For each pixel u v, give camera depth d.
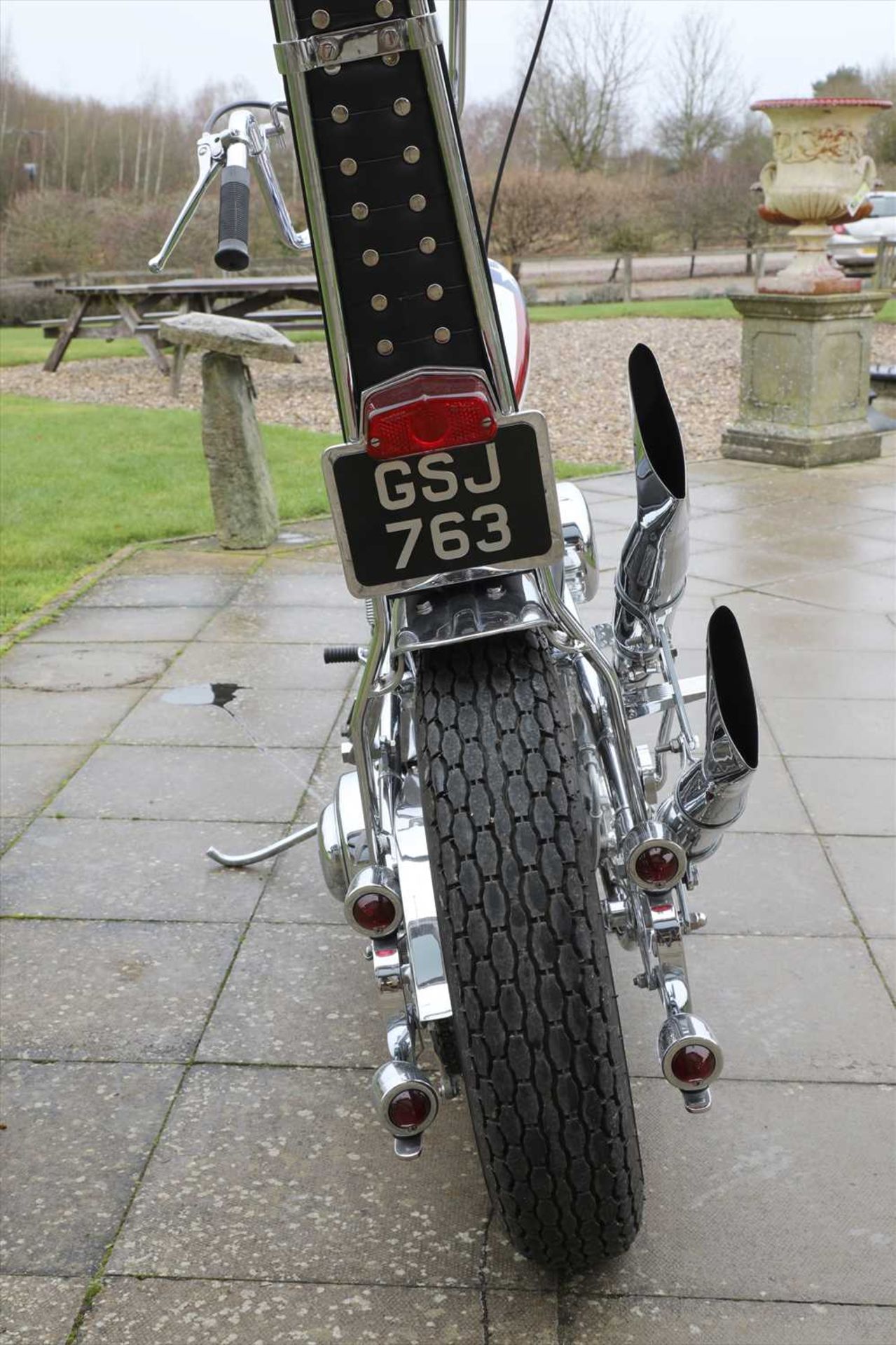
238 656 4.88
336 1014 2.63
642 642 2.23
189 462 9.16
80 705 4.39
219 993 2.71
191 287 13.70
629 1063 2.44
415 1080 1.74
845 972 2.71
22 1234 2.06
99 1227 2.07
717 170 30.45
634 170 37.72
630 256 22.69
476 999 1.63
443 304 1.55
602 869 2.08
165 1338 1.85
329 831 2.13
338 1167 2.20
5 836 3.44
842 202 8.13
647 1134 2.25
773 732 3.99
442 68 1.44
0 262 26.88
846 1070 2.40
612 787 1.91
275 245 21.00
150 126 40.44
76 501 7.79
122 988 2.74
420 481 1.60
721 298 22.19
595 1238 1.76
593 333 16.56
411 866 1.96
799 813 3.44
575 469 8.44
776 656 4.70
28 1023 2.62
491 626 1.66
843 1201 2.08
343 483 1.59
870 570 5.81
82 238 25.64
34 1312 1.90
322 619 5.33
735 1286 1.91
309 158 1.47
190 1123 2.32
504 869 1.62
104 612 5.49
